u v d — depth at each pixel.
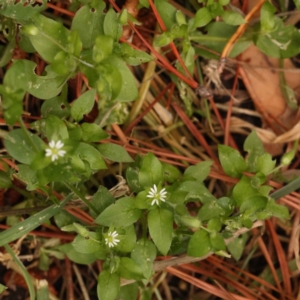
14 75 0.34
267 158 0.39
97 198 0.38
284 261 0.42
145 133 0.44
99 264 0.43
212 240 0.37
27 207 0.40
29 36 0.37
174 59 0.43
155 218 0.37
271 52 0.42
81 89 0.42
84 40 0.38
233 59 0.43
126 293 0.40
